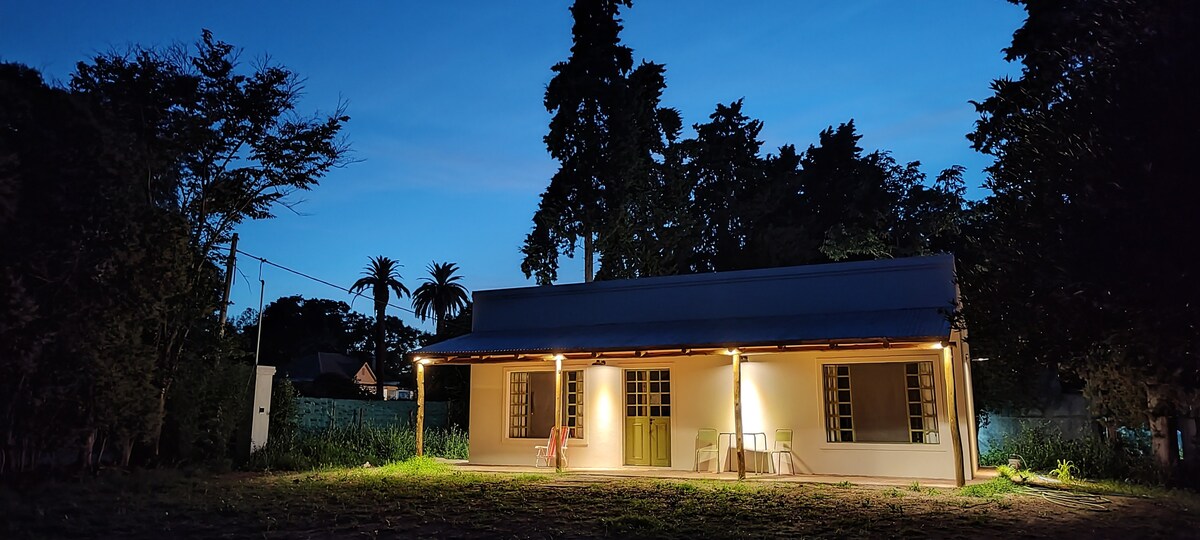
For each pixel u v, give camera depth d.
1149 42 7.80
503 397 18.00
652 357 16.52
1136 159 7.67
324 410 21.50
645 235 30.88
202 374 17.03
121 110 15.02
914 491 12.40
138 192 14.47
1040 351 10.21
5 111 12.41
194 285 17.11
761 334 14.59
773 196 38.06
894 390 14.82
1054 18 10.10
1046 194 9.45
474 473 15.84
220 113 17.44
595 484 13.57
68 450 15.27
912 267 15.15
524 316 18.83
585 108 30.14
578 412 17.28
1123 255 7.78
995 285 10.65
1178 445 14.92
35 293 12.48
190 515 10.38
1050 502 11.23
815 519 9.84
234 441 17.64
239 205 18.77
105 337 13.76
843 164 39.28
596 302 18.06
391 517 10.13
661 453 16.52
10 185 11.56
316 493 12.48
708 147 39.88
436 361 17.47
